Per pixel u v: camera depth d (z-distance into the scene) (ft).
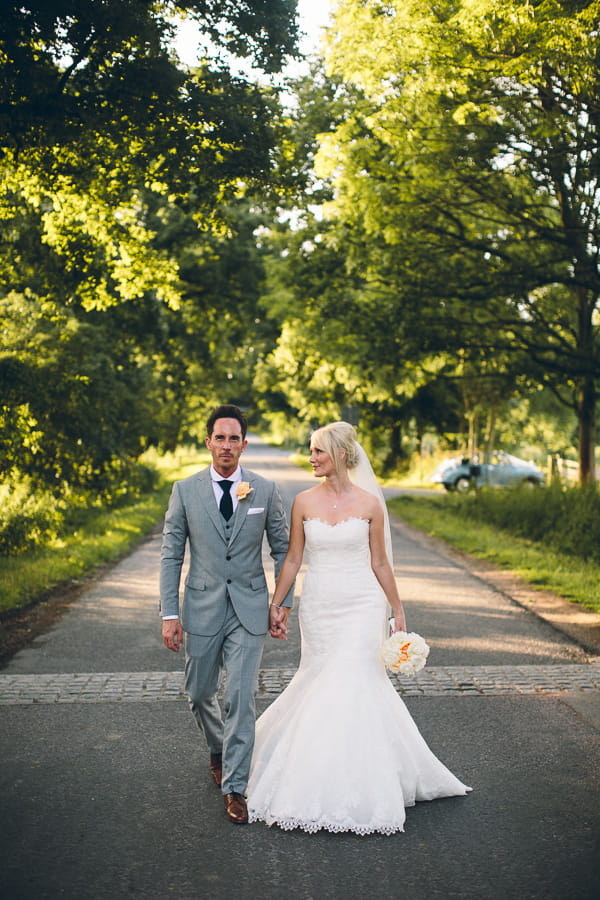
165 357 102.89
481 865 12.22
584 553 46.65
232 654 14.42
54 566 39.22
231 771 13.96
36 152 33.63
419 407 131.23
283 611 15.07
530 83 36.99
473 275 55.16
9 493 47.91
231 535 14.65
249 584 14.71
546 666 23.79
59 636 27.17
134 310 76.59
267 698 20.57
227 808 13.85
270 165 34.86
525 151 43.01
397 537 57.11
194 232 85.76
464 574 40.91
